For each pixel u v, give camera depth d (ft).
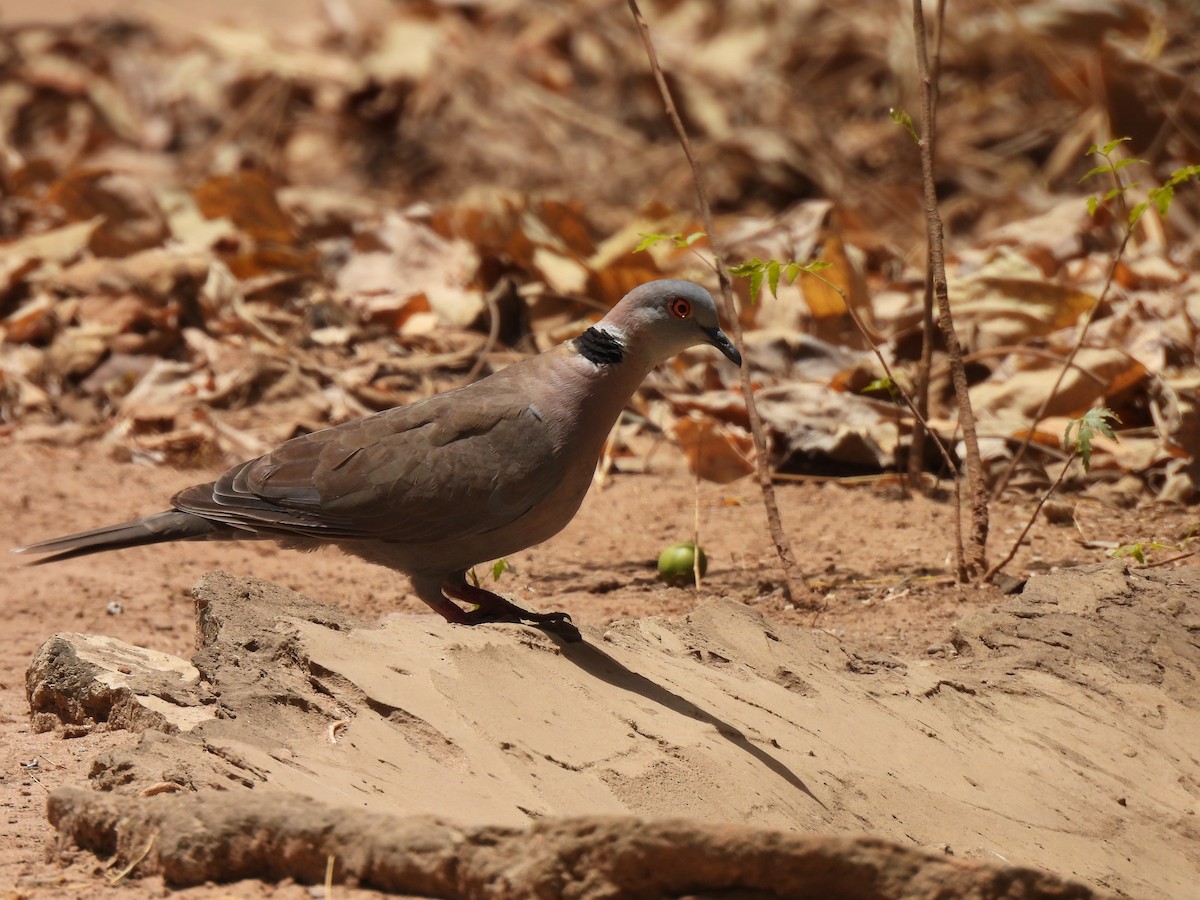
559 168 79.51
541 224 52.85
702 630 28.71
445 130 83.10
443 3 90.63
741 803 22.50
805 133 78.89
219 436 45.32
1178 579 32.17
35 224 58.70
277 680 23.94
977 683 28.25
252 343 49.60
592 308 50.70
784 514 40.11
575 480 27.02
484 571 36.40
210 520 26.94
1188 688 28.58
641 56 83.76
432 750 22.53
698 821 17.44
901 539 37.47
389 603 34.53
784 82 82.64
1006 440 41.55
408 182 80.07
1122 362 42.22
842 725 25.86
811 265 31.48
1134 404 43.37
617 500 41.91
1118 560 32.60
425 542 26.86
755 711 25.54
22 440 45.70
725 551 37.58
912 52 79.30
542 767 22.53
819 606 33.17
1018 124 77.51
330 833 18.51
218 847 18.85
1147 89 65.77
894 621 32.40
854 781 24.09
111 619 33.60
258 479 27.07
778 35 85.46
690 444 42.78
